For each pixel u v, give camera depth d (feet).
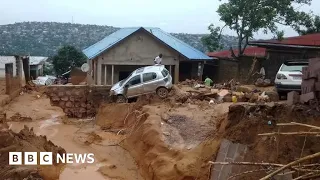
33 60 160.56
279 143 37.24
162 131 52.85
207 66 111.86
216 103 65.62
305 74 40.98
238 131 41.42
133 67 105.50
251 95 61.72
